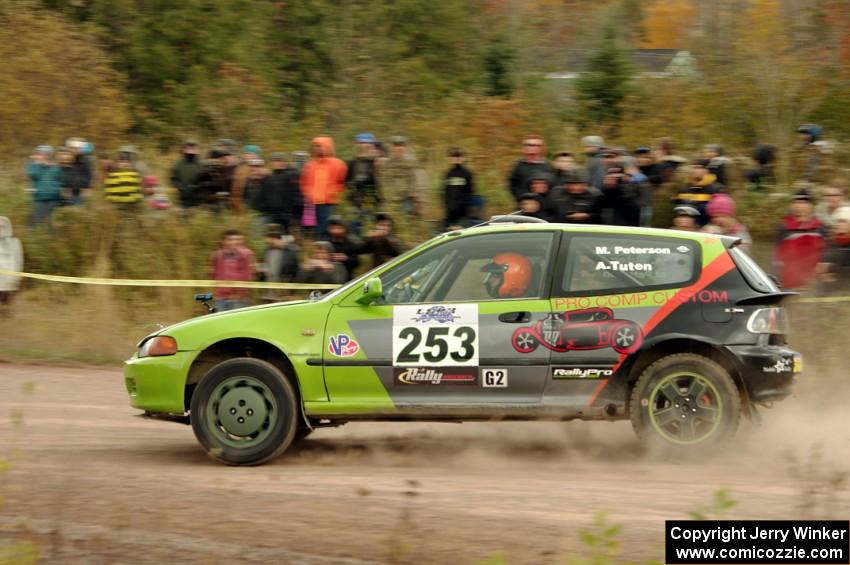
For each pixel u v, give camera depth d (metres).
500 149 36.28
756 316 13.05
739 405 12.81
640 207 21.41
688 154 37.00
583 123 41.97
